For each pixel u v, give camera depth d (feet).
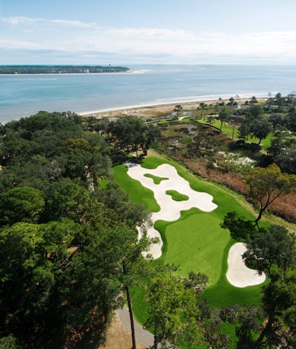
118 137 277.85
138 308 101.30
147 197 183.83
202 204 177.06
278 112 531.91
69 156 182.09
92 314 93.61
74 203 104.94
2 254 81.82
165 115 516.32
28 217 104.68
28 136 273.95
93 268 71.61
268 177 147.33
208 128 389.39
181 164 252.21
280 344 78.33
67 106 604.90
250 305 102.73
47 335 87.81
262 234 99.66
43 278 78.23
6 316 90.07
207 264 123.44
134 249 76.33
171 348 78.23
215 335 88.89
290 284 64.95
